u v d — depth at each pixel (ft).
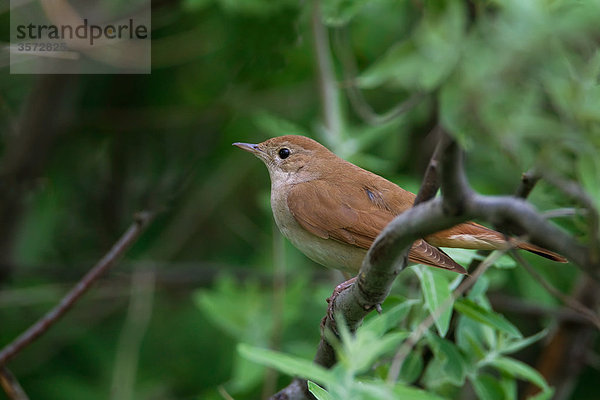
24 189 40.81
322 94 35.45
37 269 39.86
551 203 26.81
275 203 31.27
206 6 36.47
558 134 14.24
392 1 31.83
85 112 42.37
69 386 38.50
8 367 39.45
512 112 14.01
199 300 33.60
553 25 13.66
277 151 31.86
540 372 34.88
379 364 24.40
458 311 23.93
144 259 42.78
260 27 35.99
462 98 13.76
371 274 18.40
